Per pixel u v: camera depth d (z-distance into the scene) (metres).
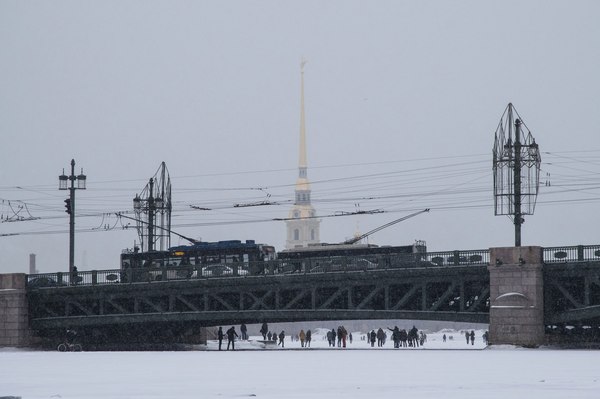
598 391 128.00
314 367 188.88
